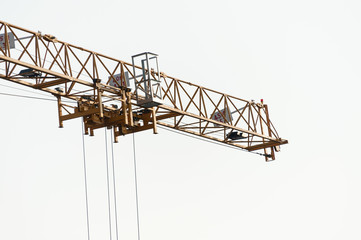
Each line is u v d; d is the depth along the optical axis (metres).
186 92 189.50
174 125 193.38
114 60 172.12
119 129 174.00
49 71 160.12
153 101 168.62
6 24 155.75
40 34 160.12
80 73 166.00
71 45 165.25
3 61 157.12
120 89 170.38
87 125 171.75
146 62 169.12
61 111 168.88
